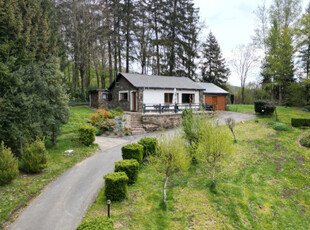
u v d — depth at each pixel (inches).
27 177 305.3
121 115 716.7
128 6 1104.8
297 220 247.6
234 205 261.9
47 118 392.8
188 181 313.1
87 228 150.2
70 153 400.5
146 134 591.8
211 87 1054.4
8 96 332.5
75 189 281.0
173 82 890.7
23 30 390.3
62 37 943.0
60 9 945.5
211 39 1488.7
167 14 1216.8
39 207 239.5
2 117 323.0
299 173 343.6
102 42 1062.4
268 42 861.2
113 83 930.7
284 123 607.5
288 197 288.4
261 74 1133.1
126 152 336.8
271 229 230.1
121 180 251.6
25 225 208.5
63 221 215.5
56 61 448.5
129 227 208.5
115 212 229.9
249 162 382.3
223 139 291.0
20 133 338.3
